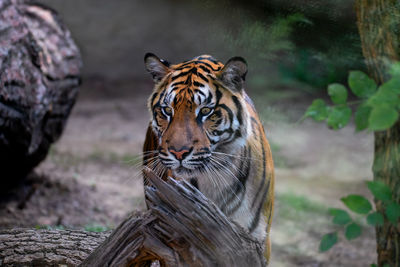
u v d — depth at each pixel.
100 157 16.06
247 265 4.47
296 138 18.09
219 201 5.56
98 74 28.25
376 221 3.57
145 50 29.38
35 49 10.11
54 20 11.35
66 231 6.41
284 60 4.79
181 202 4.22
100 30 29.19
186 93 5.33
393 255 4.73
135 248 4.42
